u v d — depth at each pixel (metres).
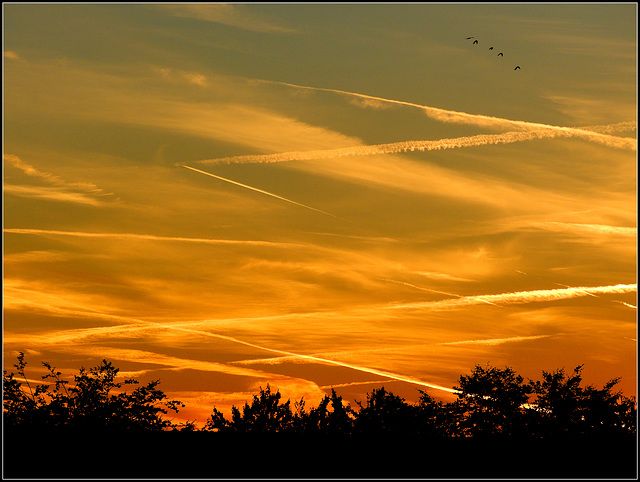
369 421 66.56
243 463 48.91
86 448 50.88
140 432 54.25
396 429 65.88
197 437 53.59
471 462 49.84
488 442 54.53
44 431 55.53
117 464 48.16
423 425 66.38
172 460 49.03
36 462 48.25
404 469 48.31
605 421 65.81
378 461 49.72
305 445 52.62
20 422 64.69
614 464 49.66
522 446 53.34
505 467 48.88
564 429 66.12
